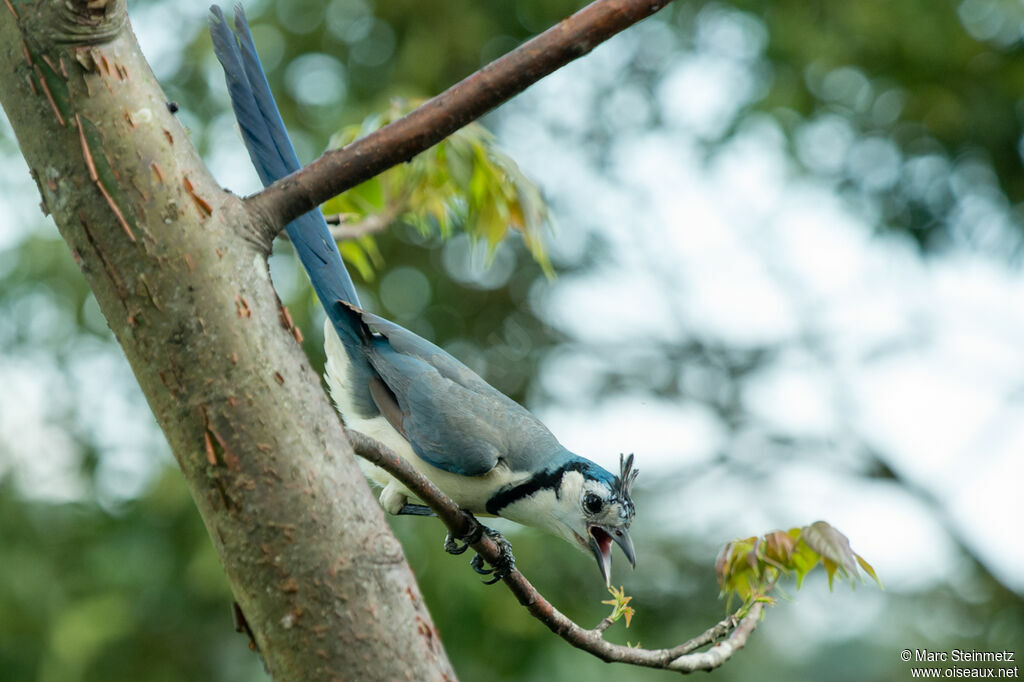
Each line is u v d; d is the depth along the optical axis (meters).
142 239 2.89
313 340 13.08
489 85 3.28
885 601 16.48
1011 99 15.21
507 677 12.63
